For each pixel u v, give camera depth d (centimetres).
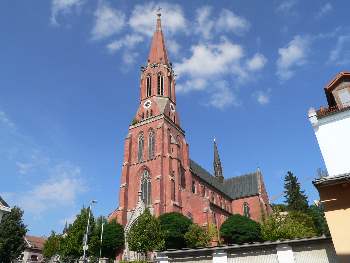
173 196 6362
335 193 1972
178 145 7400
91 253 5641
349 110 2373
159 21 9638
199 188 7844
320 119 2452
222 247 2275
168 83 8338
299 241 2158
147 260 4928
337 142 2330
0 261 5897
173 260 2381
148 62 8706
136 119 7744
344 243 1855
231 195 9750
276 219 6059
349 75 2659
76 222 5950
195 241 5175
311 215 7881
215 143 11138
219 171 10525
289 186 9531
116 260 5741
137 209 6191
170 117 7844
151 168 6725
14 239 6056
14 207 6350
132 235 4956
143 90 8200
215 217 7394
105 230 5834
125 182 6794
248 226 5981
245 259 2233
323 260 2098
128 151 7206
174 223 5412
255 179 9831
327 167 2306
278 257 2158
